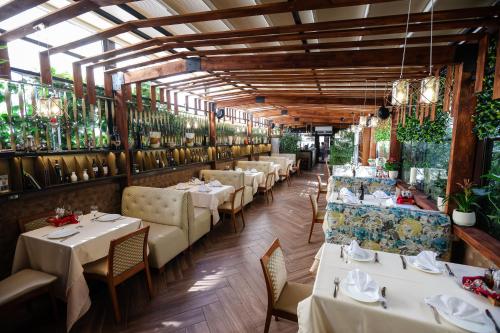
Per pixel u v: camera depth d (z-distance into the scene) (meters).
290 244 3.99
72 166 3.34
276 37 2.52
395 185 5.05
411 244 2.58
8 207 2.68
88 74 3.34
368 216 2.71
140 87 3.95
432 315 1.35
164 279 2.98
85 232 2.57
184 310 2.44
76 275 2.23
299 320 1.59
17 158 2.64
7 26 2.59
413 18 2.03
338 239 2.79
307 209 5.98
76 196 3.38
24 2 1.78
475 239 2.18
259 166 7.88
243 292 2.73
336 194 3.96
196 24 2.71
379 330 1.38
